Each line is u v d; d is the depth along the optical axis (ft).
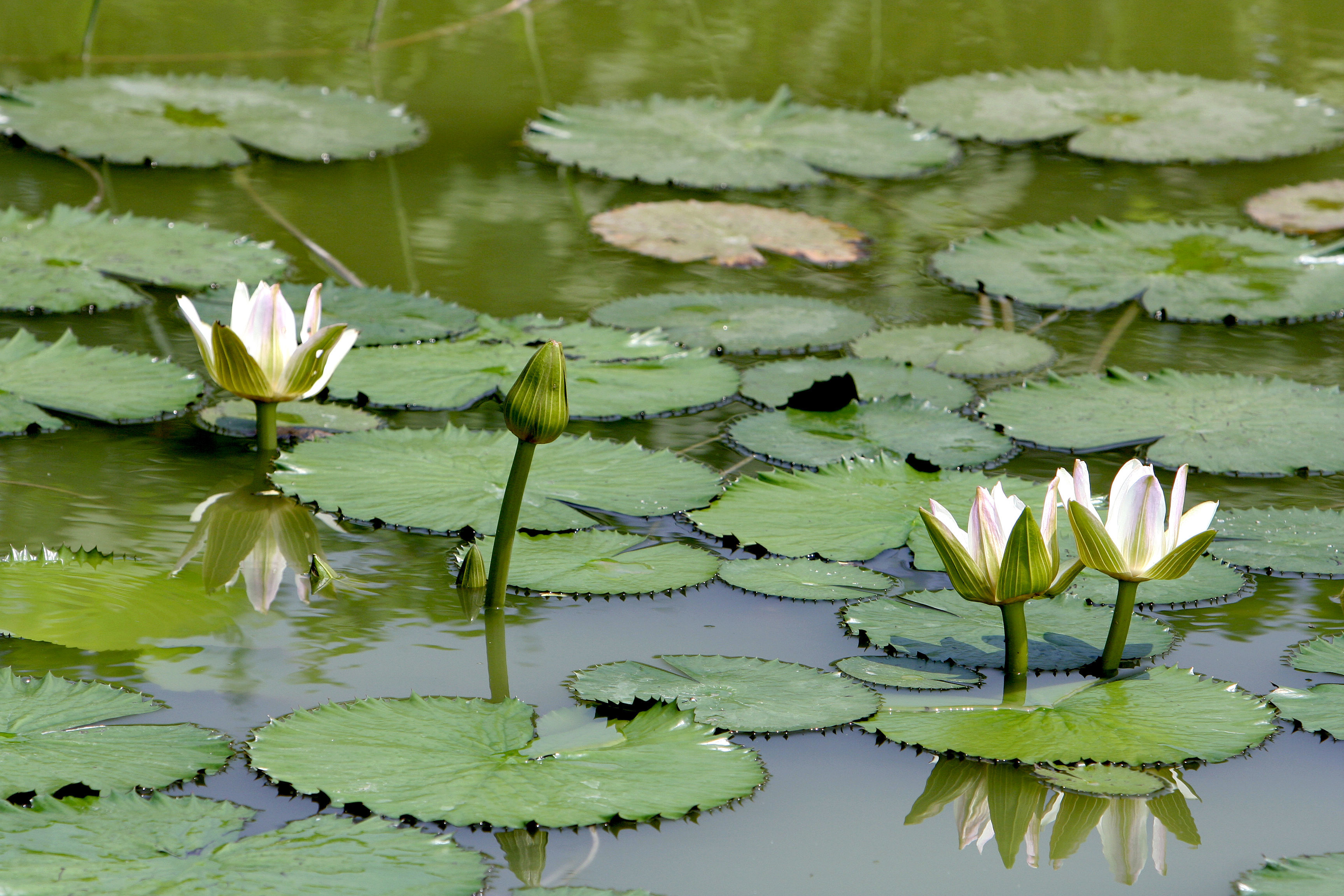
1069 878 8.70
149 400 16.11
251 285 20.04
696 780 9.28
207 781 9.14
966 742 9.95
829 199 26.71
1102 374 18.31
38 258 20.18
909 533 13.76
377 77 32.86
